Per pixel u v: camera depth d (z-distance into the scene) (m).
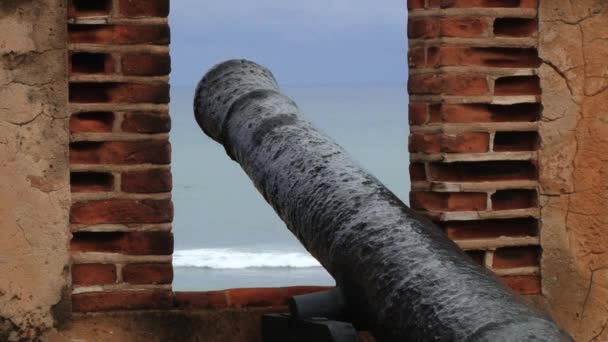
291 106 6.91
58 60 6.64
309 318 5.98
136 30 6.72
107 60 6.71
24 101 6.63
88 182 6.76
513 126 7.00
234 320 6.95
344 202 5.98
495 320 5.04
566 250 7.13
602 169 7.11
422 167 7.04
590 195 7.12
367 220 5.84
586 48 7.07
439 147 6.93
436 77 6.91
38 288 6.71
